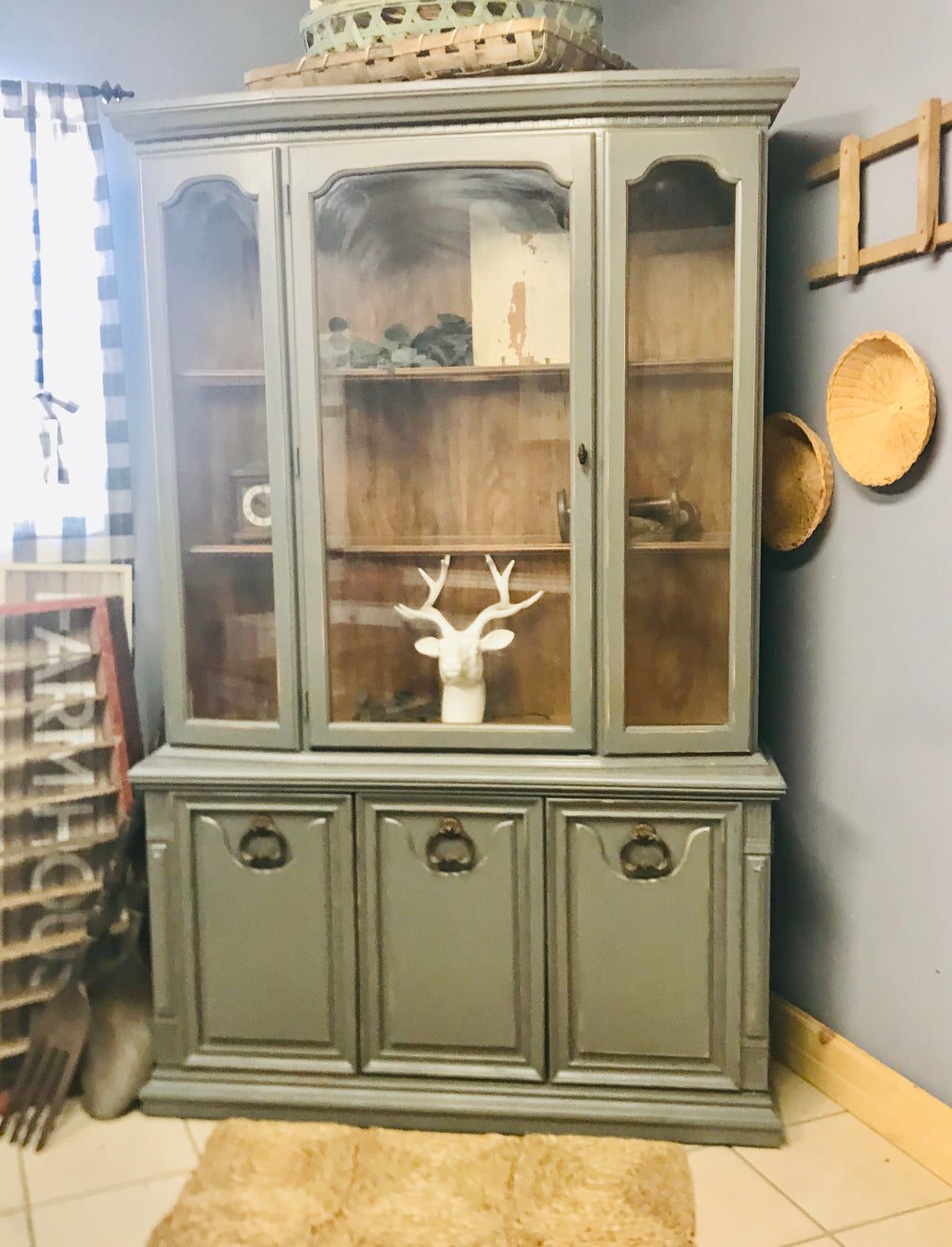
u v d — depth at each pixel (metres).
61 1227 1.72
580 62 1.85
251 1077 2.02
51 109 2.18
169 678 2.02
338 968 1.98
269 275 1.89
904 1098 1.91
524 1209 1.74
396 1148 1.91
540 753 1.95
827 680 2.07
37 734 2.19
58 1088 1.97
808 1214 1.74
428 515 2.02
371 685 2.04
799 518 2.07
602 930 1.91
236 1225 1.71
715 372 1.87
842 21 1.90
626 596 1.90
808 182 2.00
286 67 1.90
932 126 1.70
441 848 1.93
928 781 1.86
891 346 1.81
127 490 2.32
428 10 1.85
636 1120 1.92
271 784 1.92
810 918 2.15
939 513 1.78
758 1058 1.90
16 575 2.21
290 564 1.94
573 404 1.85
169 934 2.00
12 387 2.22
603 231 1.81
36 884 2.19
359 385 1.99
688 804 1.86
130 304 2.35
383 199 1.91
